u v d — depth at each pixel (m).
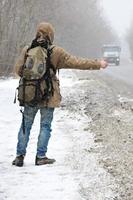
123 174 8.03
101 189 7.39
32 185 7.66
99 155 9.19
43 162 8.76
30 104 8.55
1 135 11.27
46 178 7.96
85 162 8.73
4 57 30.00
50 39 8.73
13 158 9.27
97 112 14.53
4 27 30.19
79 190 7.38
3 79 28.42
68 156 9.19
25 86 8.52
